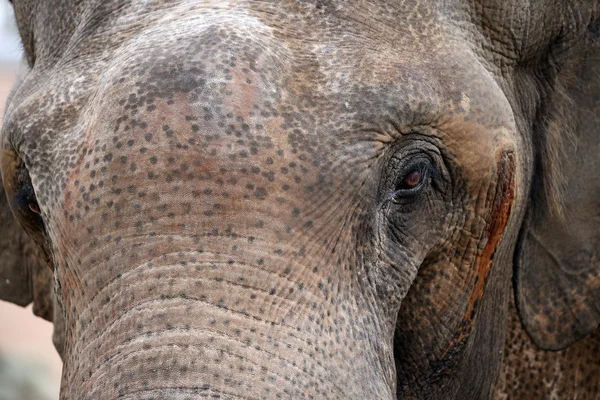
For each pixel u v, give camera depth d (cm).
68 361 444
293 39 461
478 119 497
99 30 481
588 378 676
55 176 452
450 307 534
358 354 439
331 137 445
